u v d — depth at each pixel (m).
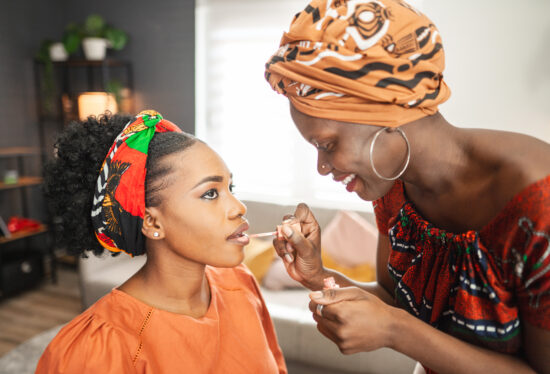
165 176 0.70
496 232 0.58
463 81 2.40
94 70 3.62
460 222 0.65
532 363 0.61
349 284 0.89
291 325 1.86
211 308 0.80
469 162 0.60
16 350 2.25
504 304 0.60
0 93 3.23
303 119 0.60
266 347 0.84
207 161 0.72
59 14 3.72
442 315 0.71
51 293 3.00
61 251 3.74
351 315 0.60
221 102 3.33
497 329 0.62
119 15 3.52
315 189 3.13
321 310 0.63
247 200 2.76
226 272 0.92
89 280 2.28
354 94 0.55
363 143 0.58
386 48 0.54
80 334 0.69
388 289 0.93
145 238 0.75
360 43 0.54
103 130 0.77
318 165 0.66
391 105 0.55
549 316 0.55
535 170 0.53
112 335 0.68
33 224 3.12
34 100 3.54
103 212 0.71
